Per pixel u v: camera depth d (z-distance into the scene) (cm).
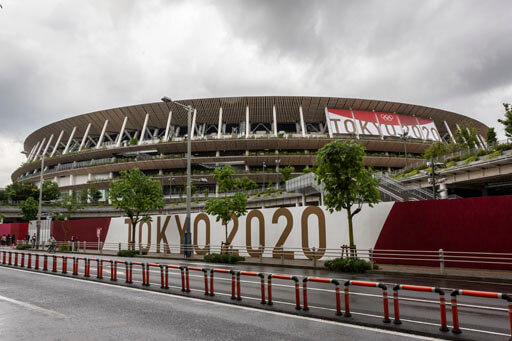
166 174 9125
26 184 8731
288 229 2459
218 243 2867
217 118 9950
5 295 1141
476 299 1034
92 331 717
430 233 1911
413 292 1158
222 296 1059
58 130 11325
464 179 4134
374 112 9788
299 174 8050
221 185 4481
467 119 10612
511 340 604
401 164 9138
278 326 737
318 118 10019
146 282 1354
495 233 1725
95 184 9338
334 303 957
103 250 3759
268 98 9344
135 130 10594
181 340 652
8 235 5291
